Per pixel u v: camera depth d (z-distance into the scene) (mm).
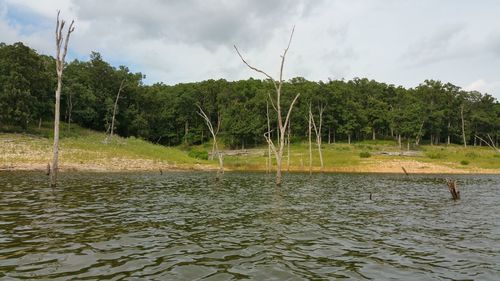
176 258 11422
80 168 51562
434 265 11172
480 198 29719
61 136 79250
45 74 87250
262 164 75562
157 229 15742
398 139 134500
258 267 10641
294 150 99500
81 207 20781
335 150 99125
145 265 10633
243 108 125625
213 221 17938
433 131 133500
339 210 22391
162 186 35094
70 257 11180
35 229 14906
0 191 26516
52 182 30375
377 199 28422
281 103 120938
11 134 71875
